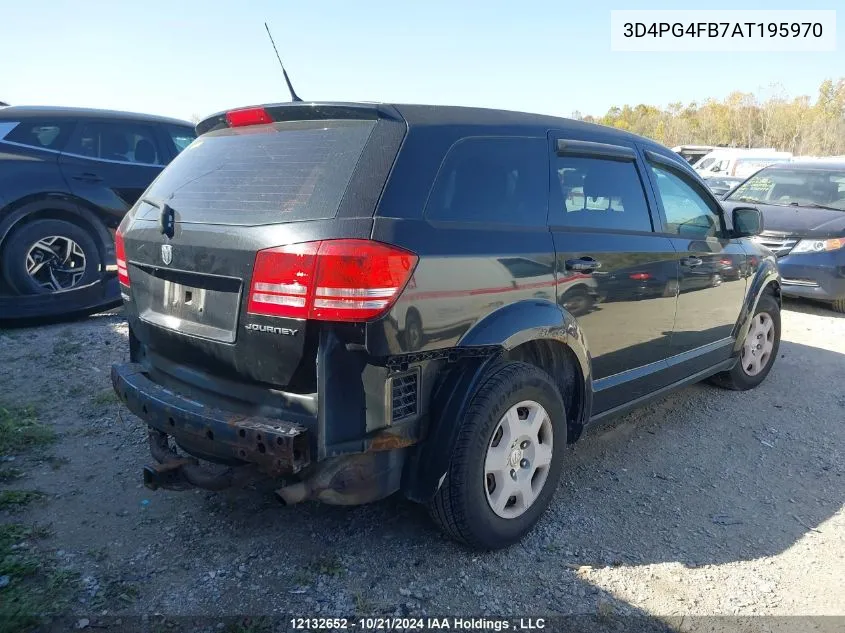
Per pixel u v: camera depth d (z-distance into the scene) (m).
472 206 2.96
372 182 2.59
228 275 2.65
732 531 3.42
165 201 3.09
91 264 6.62
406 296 2.54
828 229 8.15
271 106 2.96
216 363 2.76
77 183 6.46
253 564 2.95
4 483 3.54
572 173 3.56
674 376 4.39
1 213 6.04
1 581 2.74
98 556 2.96
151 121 7.18
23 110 6.35
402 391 2.66
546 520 3.42
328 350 2.46
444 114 2.99
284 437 2.41
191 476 2.78
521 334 2.97
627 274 3.70
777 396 5.40
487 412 2.86
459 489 2.84
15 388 4.78
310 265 2.42
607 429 4.64
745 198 9.79
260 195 2.73
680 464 4.14
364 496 2.69
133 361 3.45
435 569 2.97
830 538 3.40
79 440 4.07
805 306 8.83
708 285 4.51
